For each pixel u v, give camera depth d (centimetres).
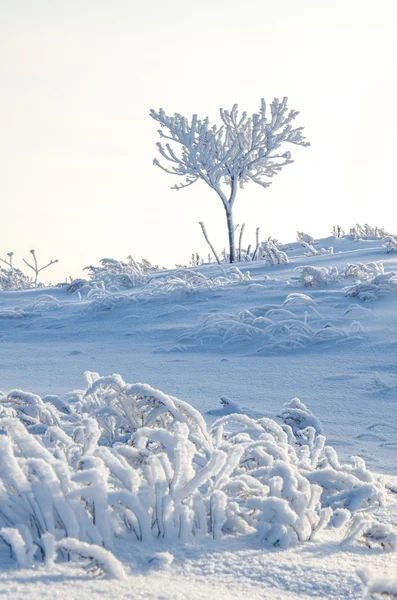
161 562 250
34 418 483
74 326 1531
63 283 2595
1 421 286
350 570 259
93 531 258
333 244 3519
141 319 1514
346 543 296
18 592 211
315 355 1070
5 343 1435
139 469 321
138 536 271
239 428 603
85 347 1308
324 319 1291
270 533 287
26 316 1714
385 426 635
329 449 391
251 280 1825
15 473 262
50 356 1213
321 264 2089
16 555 231
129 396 457
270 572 252
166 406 441
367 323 1245
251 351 1158
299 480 325
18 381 933
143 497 280
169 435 317
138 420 457
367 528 303
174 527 278
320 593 237
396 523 330
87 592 215
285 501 295
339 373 927
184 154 2672
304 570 255
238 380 904
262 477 338
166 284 1794
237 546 277
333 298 1475
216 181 2672
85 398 516
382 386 830
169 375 960
